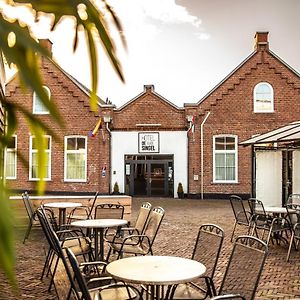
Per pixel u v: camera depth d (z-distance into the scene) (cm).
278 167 1191
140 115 2194
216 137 2167
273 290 577
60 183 2178
